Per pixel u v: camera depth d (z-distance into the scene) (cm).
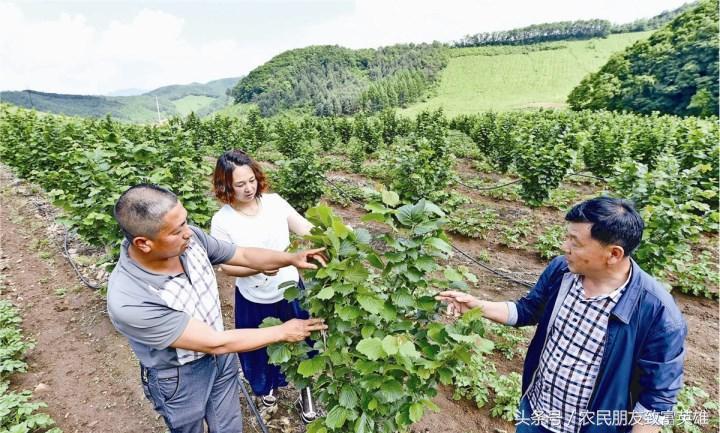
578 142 1106
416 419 174
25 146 1070
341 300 176
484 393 336
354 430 182
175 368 188
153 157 522
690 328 463
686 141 915
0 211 941
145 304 166
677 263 437
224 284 556
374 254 175
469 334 174
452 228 766
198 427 208
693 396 350
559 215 873
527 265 636
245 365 285
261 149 2100
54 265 624
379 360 173
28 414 314
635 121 1947
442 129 1390
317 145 2147
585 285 179
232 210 252
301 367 177
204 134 2233
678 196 441
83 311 489
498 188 1084
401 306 179
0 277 582
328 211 166
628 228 150
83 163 483
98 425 321
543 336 197
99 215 417
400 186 668
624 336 164
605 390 172
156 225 156
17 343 404
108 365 392
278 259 214
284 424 305
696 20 3981
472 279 188
